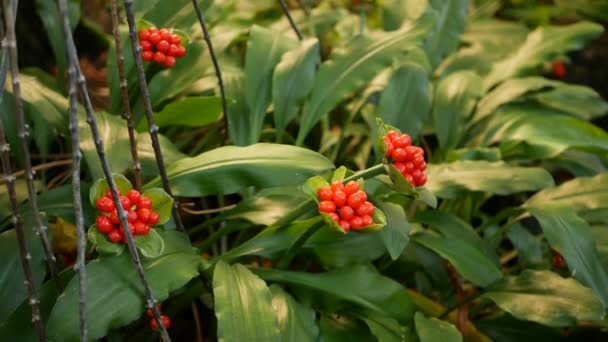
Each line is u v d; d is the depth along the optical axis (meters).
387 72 1.10
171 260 0.80
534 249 1.02
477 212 1.10
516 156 1.08
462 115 1.09
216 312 0.76
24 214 0.84
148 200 0.78
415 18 1.13
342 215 0.77
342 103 1.17
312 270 1.03
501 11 1.81
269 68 1.01
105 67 1.32
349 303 0.86
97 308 0.76
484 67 1.24
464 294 0.97
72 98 0.69
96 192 0.77
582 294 0.85
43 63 1.25
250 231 1.00
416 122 1.01
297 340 0.81
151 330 0.90
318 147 1.15
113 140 0.86
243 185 0.82
